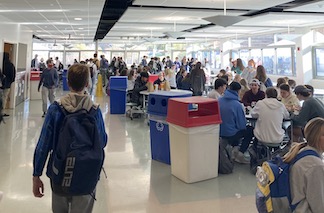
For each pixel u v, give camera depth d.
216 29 12.66
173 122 3.52
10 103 8.19
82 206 1.68
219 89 4.64
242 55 15.23
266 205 1.65
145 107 7.21
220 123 3.58
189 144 3.37
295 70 11.39
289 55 11.70
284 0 6.98
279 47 12.27
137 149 4.77
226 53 16.62
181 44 22.00
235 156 4.21
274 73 12.76
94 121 1.68
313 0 7.22
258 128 3.74
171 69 9.98
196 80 8.34
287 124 4.12
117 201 2.97
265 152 3.79
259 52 13.81
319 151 1.62
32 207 2.81
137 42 20.14
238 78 6.13
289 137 4.04
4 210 2.74
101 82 12.20
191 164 3.41
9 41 7.96
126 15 9.15
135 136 5.58
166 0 7.03
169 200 3.00
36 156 1.66
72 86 1.75
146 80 7.16
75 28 11.41
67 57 21.72
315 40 10.55
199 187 3.34
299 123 3.75
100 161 1.63
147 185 3.38
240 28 12.09
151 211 2.77
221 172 3.77
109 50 22.28
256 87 5.00
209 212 2.76
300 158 1.59
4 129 5.84
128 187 3.31
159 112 4.11
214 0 6.96
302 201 1.56
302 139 3.79
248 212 2.77
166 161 4.11
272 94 3.80
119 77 7.99
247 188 3.33
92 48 21.92
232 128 3.86
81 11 7.49
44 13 7.59
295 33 11.28
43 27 10.70
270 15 8.72
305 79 10.78
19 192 3.12
